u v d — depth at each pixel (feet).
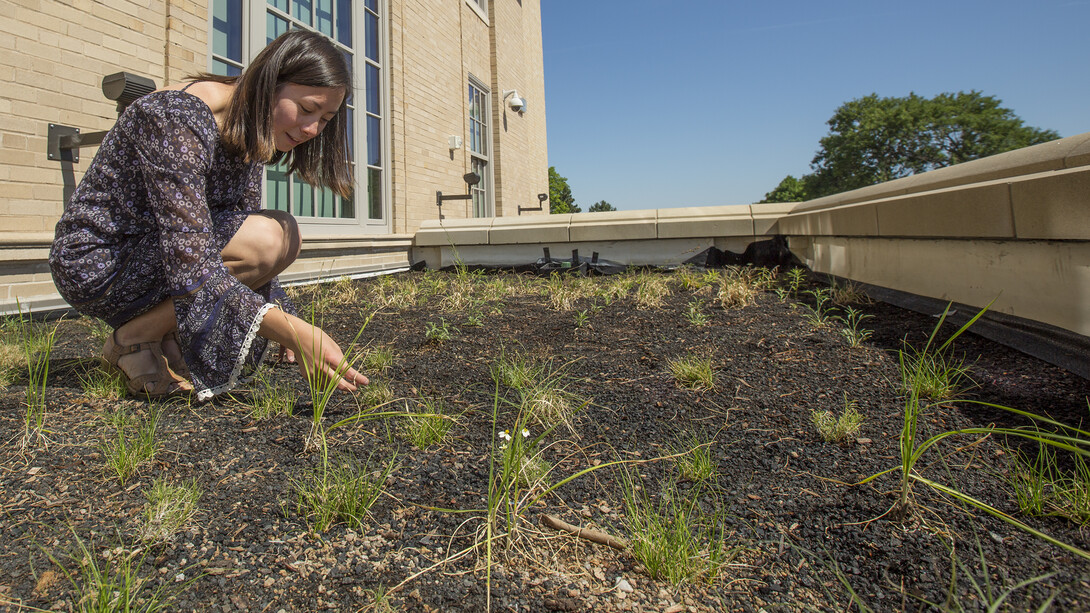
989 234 7.60
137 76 11.72
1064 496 4.07
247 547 3.74
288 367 7.55
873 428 5.40
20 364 7.36
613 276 18.22
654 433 5.51
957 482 4.42
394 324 10.46
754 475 4.68
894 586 3.39
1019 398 5.76
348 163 6.84
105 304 5.80
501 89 36.42
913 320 9.30
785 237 19.08
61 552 3.63
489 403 6.27
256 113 5.44
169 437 5.23
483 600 3.32
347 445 5.18
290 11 17.89
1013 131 195.52
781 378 6.89
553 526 4.00
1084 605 3.14
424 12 25.62
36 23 11.24
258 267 6.40
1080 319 6.31
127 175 5.56
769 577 3.52
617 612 3.25
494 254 21.93
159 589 3.32
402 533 3.93
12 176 10.93
